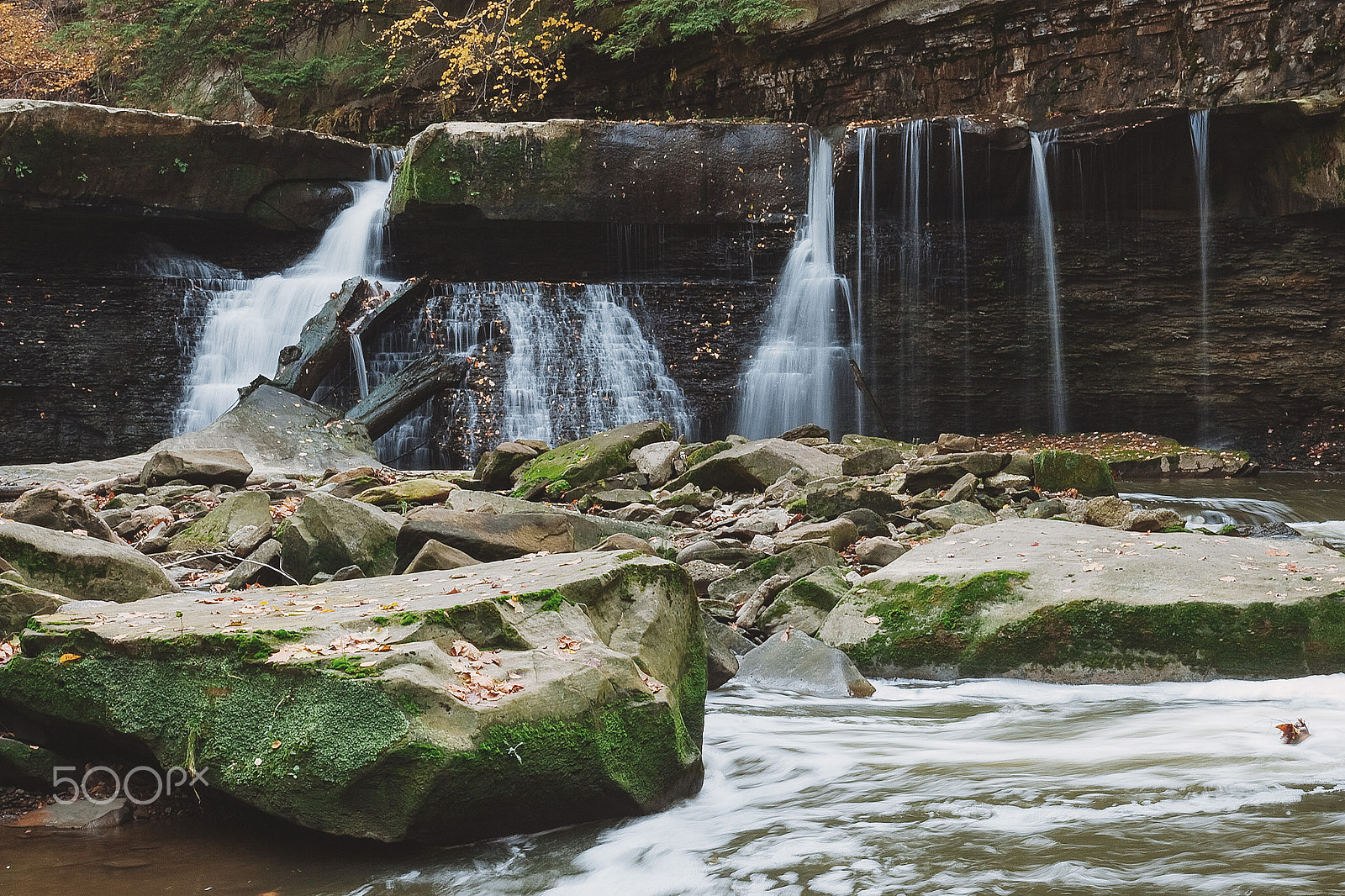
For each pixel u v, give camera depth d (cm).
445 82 2497
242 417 1383
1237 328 1792
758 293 1797
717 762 501
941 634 664
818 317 1781
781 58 2259
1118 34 1966
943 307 1814
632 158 1756
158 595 610
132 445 1764
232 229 1878
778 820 418
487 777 378
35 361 1772
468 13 2433
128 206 1753
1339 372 1748
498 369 1691
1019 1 2014
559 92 2530
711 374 1775
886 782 461
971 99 2103
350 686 376
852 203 1788
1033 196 1794
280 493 1091
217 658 403
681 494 1072
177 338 1780
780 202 1770
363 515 760
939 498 1027
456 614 418
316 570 748
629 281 1855
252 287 1798
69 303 1792
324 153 1878
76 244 1808
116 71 2914
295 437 1380
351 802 372
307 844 401
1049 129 1767
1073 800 421
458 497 904
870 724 560
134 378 1777
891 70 2166
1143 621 628
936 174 1769
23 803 436
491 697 387
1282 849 361
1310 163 1692
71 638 432
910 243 1798
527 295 1738
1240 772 448
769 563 785
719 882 364
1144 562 688
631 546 673
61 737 446
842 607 709
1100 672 630
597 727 406
